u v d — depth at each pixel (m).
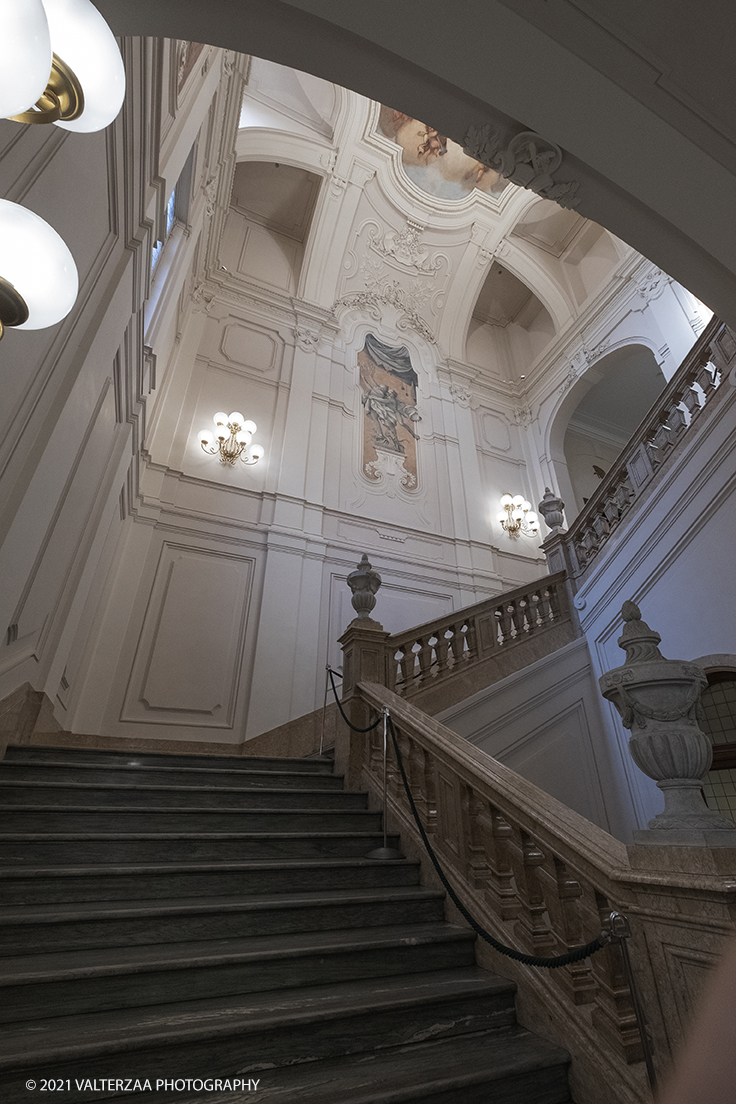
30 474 2.59
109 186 2.94
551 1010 1.92
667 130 2.49
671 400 4.87
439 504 8.99
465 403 10.37
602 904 1.92
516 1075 1.68
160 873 2.40
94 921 2.03
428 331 10.70
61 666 4.21
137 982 1.80
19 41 0.88
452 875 2.66
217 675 6.12
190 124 4.59
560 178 2.88
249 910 2.24
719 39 2.34
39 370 2.44
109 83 1.21
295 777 3.70
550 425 10.34
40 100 1.17
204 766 3.74
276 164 9.23
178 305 6.76
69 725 5.09
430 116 2.70
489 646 5.15
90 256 2.82
